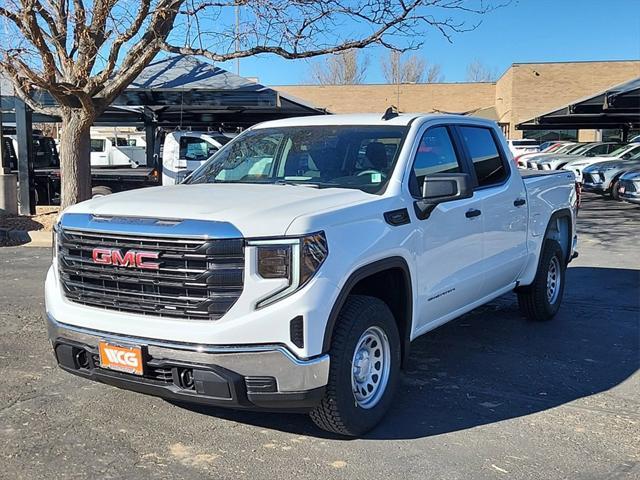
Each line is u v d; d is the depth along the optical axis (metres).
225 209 3.68
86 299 3.88
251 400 3.50
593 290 8.37
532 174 6.78
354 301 3.95
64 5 11.48
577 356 5.72
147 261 3.60
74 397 4.64
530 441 4.04
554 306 6.86
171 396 3.61
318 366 3.55
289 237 3.48
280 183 4.75
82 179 12.55
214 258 3.47
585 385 5.03
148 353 3.60
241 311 3.47
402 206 4.32
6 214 14.47
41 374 5.11
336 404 3.75
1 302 7.46
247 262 3.46
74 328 3.85
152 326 3.60
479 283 5.36
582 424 4.30
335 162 4.80
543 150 32.62
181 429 4.14
